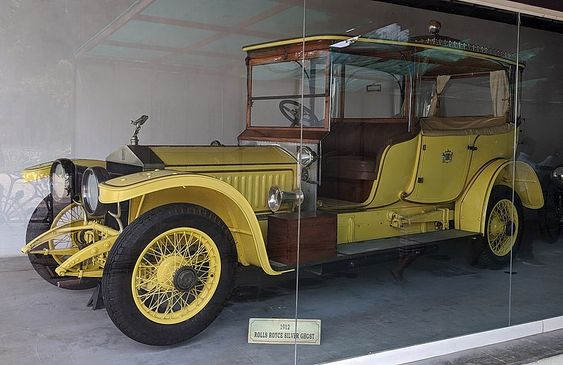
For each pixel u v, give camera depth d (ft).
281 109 10.86
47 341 7.98
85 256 8.18
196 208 8.70
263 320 9.41
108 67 8.75
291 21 11.80
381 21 12.03
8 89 7.72
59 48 8.12
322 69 11.14
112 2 8.71
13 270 7.89
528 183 14.21
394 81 12.00
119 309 8.02
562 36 13.03
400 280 11.79
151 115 9.36
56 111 8.15
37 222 7.99
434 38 12.18
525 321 10.91
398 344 9.49
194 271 8.64
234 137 10.34
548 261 14.10
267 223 9.78
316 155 10.66
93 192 8.29
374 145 11.51
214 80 10.32
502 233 13.60
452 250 12.81
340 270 10.75
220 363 8.55
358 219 11.21
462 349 10.03
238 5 10.99
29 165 7.89
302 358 8.89
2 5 7.61
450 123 12.96
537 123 14.53
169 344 8.57
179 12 9.94
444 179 12.81
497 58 13.16
